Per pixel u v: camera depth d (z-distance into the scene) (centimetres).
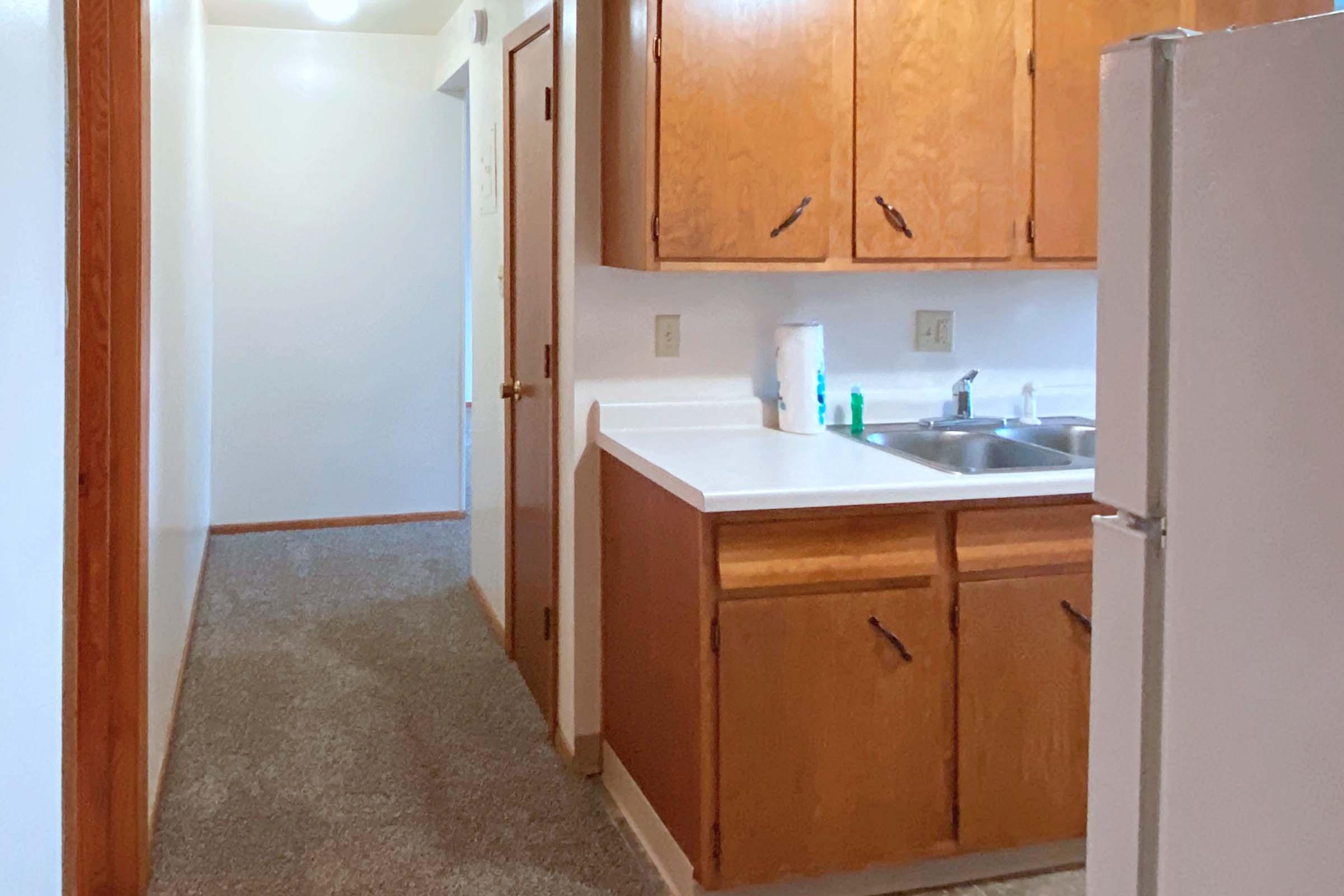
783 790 230
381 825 275
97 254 219
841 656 230
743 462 248
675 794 243
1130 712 75
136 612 232
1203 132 66
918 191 267
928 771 238
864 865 237
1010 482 232
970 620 236
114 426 225
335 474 583
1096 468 77
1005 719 240
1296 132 60
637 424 291
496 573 416
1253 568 64
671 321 294
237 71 545
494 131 401
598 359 291
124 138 218
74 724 134
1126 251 73
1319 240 59
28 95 111
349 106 561
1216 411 66
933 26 264
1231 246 64
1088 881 80
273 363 568
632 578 270
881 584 232
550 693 321
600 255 288
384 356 582
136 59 217
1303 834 61
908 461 251
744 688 226
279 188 558
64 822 131
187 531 394
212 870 253
